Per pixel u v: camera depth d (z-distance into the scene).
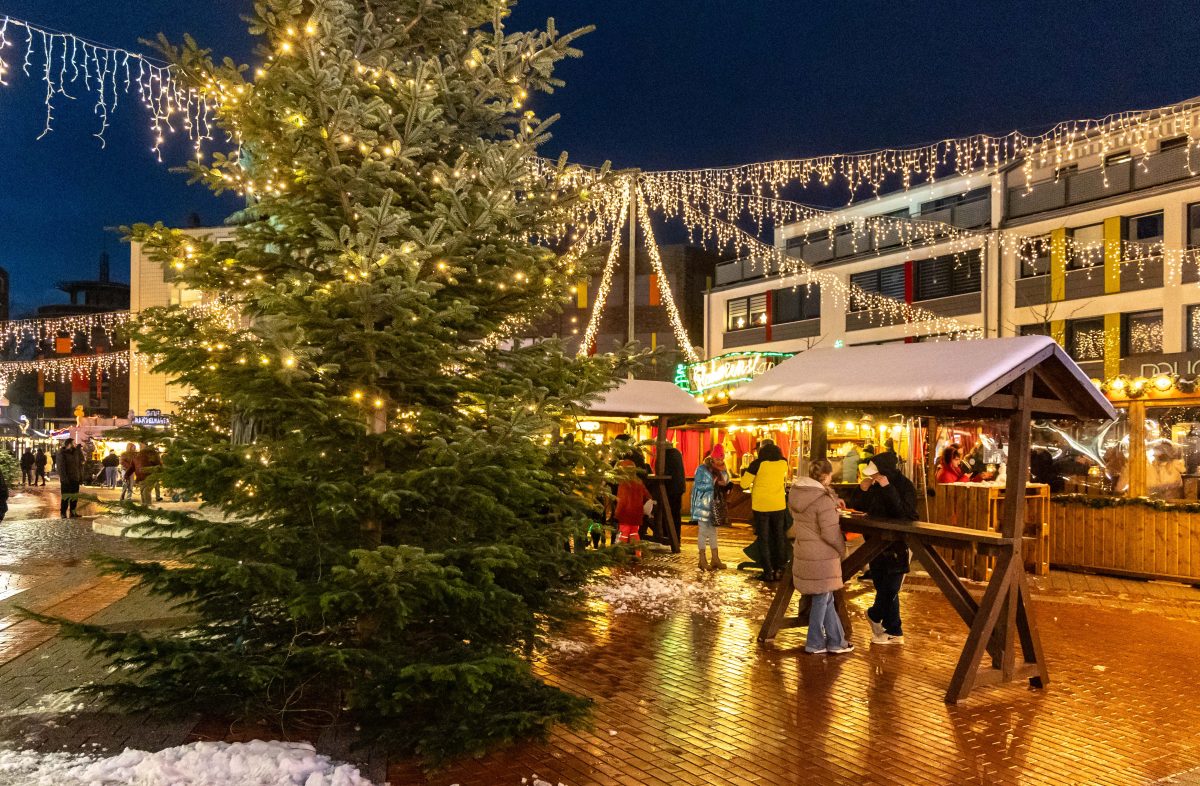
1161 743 5.27
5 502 14.19
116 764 4.30
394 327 5.07
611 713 5.64
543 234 6.36
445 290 5.71
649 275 45.84
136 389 42.41
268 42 5.66
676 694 6.09
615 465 6.25
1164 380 11.98
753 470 11.27
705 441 19.97
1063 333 28.69
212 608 5.12
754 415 17.00
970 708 5.89
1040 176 30.00
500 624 5.17
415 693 4.77
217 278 5.70
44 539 14.26
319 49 4.99
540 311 6.32
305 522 5.15
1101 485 16.11
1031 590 10.66
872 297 34.38
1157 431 15.26
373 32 5.82
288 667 5.03
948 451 14.03
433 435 5.27
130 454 18.56
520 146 5.49
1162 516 11.21
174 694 5.03
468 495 4.91
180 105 8.98
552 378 5.89
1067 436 18.42
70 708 5.28
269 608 5.24
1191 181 25.45
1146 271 26.55
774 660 7.04
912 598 9.90
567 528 5.49
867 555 7.40
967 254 31.84
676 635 7.86
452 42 6.20
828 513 7.20
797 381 7.27
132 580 9.84
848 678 6.55
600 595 9.65
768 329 39.47
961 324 31.48
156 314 5.28
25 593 9.09
